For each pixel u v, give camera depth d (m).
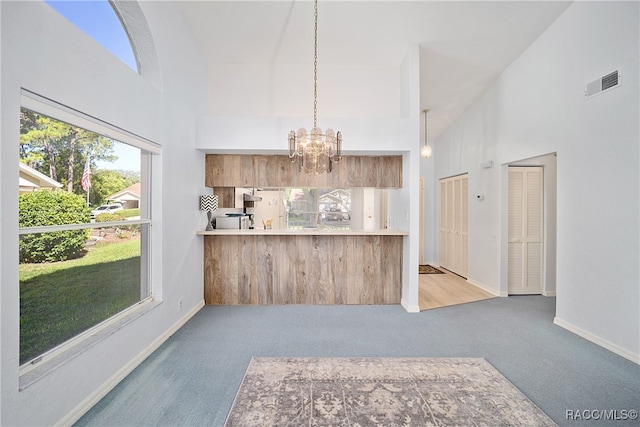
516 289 4.94
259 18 3.65
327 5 3.44
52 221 1.87
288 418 1.96
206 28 3.83
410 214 4.10
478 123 5.42
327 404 2.10
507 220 4.82
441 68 4.64
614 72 2.87
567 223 3.45
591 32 3.12
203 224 4.32
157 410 2.03
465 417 1.97
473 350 2.93
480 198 5.34
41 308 1.79
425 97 5.42
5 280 1.47
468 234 5.75
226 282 4.43
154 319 2.91
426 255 7.45
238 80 4.75
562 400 2.16
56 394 1.76
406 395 2.21
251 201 5.98
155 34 2.91
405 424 1.91
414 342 3.11
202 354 2.82
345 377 2.44
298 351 2.90
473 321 3.71
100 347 2.14
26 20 1.58
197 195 4.11
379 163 4.55
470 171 5.70
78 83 1.95
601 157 3.01
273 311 4.09
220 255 4.42
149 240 3.01
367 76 4.79
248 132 4.07
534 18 3.59
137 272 2.81
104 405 2.07
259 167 4.48
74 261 2.05
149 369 2.55
